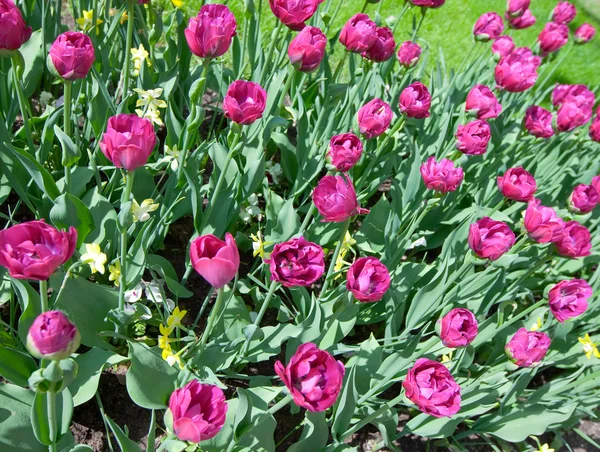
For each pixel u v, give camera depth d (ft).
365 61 3.44
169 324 2.52
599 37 7.93
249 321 2.85
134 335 2.83
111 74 3.57
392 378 2.88
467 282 3.22
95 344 2.50
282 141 3.72
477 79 4.79
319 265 2.06
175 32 4.14
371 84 3.91
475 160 4.23
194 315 3.11
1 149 2.65
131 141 2.03
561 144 4.70
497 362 3.42
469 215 3.56
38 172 2.56
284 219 3.14
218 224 2.99
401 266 3.40
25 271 1.58
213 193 3.00
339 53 5.50
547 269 4.22
